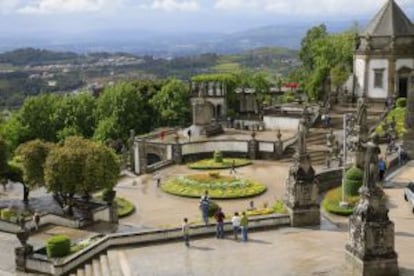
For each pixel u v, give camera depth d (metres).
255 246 40.28
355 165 53.91
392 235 32.44
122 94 114.44
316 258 36.97
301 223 44.75
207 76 121.44
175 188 65.06
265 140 81.94
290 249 39.12
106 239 42.00
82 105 116.69
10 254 46.03
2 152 64.25
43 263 41.12
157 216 55.88
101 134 110.00
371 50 100.75
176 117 116.88
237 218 42.06
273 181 68.00
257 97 128.12
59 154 54.84
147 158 84.38
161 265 37.22
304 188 44.62
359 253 32.66
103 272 37.41
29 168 59.47
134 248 41.34
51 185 54.94
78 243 44.91
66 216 53.91
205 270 35.84
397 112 87.81
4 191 72.12
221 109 117.19
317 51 123.94
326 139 82.00
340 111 98.25
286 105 111.19
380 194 32.53
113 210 54.62
